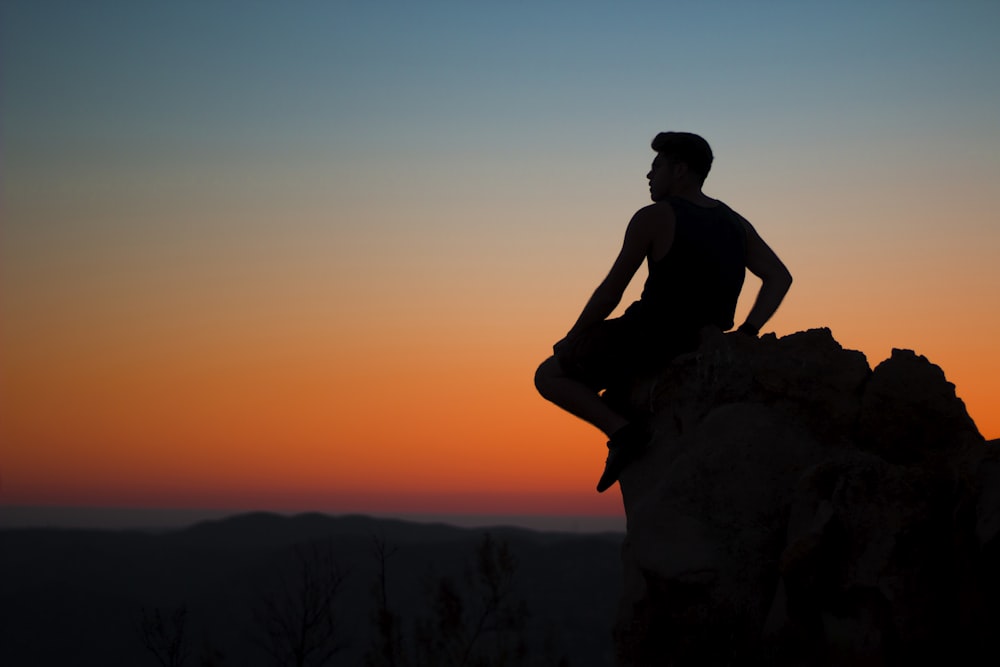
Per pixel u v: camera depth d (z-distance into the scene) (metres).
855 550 3.16
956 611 2.97
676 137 4.20
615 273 4.09
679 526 3.60
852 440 3.74
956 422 3.58
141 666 29.11
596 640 60.00
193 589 110.25
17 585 124.50
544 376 4.32
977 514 2.92
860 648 3.02
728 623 3.39
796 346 4.02
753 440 3.74
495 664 8.04
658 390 4.11
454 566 68.94
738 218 4.34
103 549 153.75
